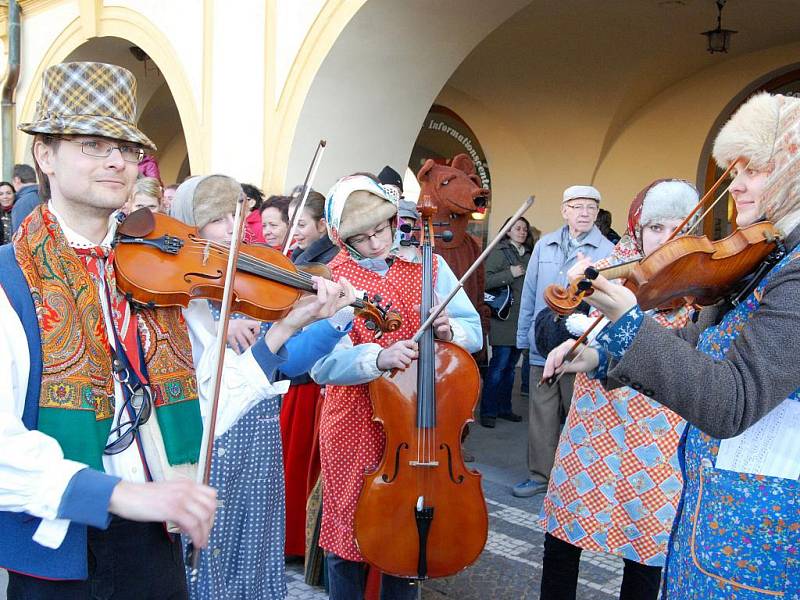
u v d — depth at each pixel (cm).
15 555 143
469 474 260
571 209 461
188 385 170
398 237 288
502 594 341
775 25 718
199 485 139
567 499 272
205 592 258
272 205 406
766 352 149
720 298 175
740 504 159
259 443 271
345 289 204
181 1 755
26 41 1035
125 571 158
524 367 795
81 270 155
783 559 156
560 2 708
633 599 269
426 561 254
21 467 133
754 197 166
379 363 248
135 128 161
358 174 271
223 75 699
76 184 157
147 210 193
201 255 198
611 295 154
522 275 644
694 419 151
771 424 158
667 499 258
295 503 368
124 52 969
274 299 211
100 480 135
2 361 141
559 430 471
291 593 341
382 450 264
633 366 152
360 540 252
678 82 826
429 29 586
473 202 452
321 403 352
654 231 265
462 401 262
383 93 610
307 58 601
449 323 270
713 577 162
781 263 157
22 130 156
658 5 695
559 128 888
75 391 148
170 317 173
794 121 158
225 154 700
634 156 861
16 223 517
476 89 910
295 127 610
